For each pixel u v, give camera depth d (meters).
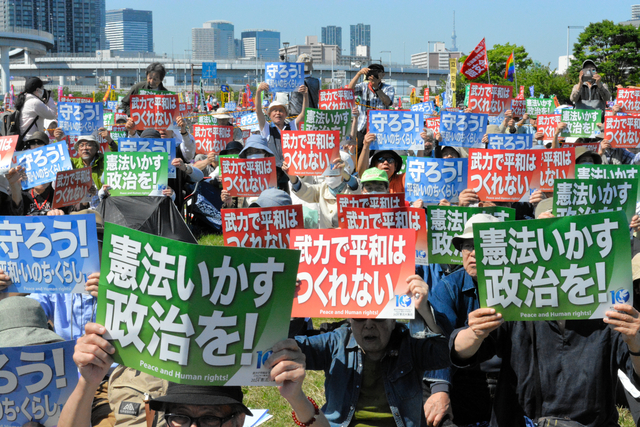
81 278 3.72
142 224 5.01
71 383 3.09
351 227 5.62
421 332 3.85
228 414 2.92
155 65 12.09
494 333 3.91
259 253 2.77
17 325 3.31
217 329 2.76
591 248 3.29
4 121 12.30
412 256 3.56
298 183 8.34
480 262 3.39
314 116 10.83
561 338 3.86
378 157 8.35
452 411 4.83
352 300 3.60
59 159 7.60
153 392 3.69
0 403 3.05
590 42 58.59
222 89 39.44
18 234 3.73
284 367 2.76
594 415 3.80
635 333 3.25
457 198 7.43
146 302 2.77
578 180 6.32
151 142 9.77
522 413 3.95
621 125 11.73
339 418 3.76
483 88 13.62
